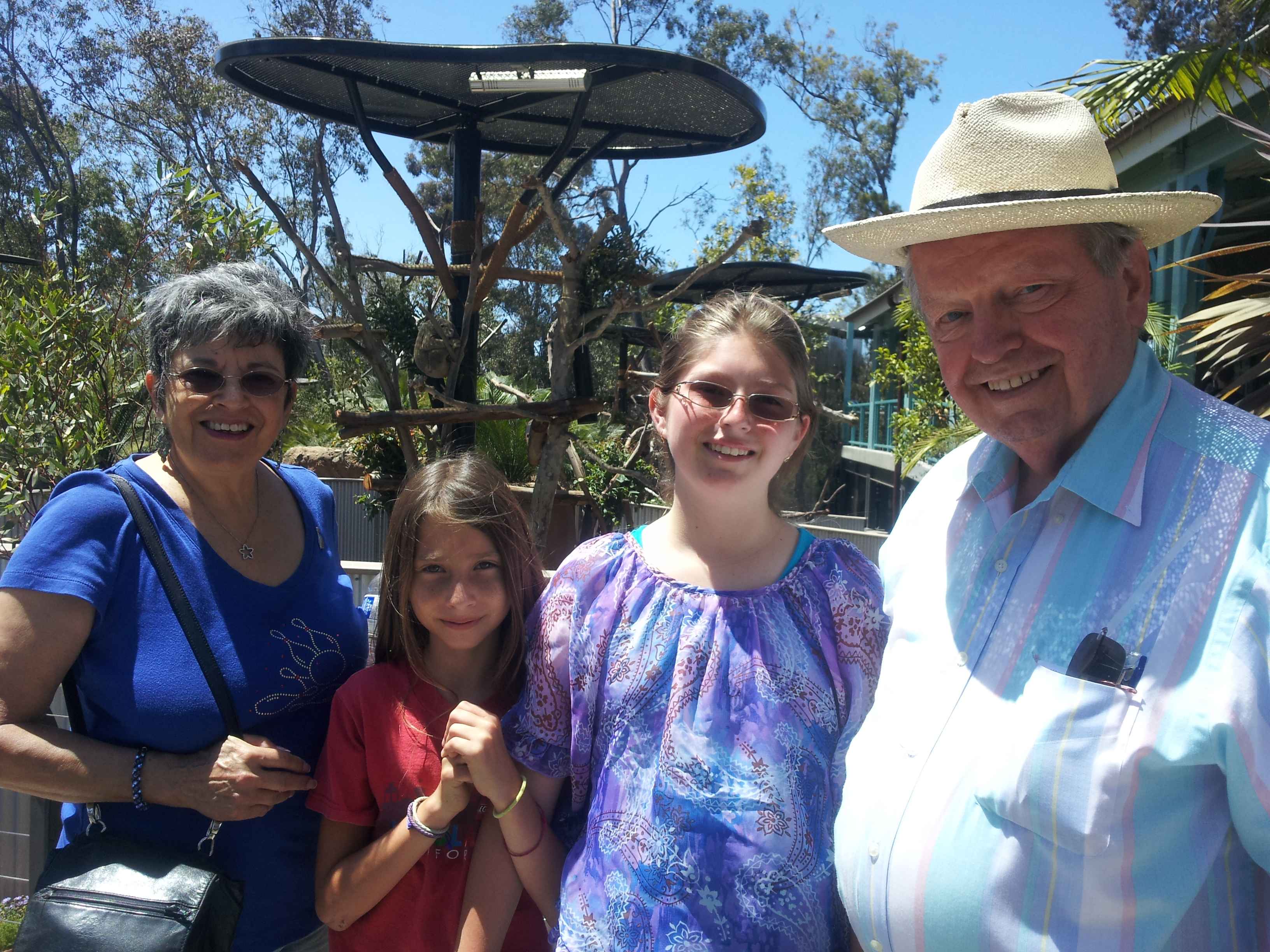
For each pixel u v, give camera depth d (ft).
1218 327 13.17
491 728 5.78
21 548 5.92
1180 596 4.39
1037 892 4.49
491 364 37.17
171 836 6.22
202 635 6.18
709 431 5.61
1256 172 26.66
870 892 5.05
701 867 5.10
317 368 8.22
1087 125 5.06
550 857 5.88
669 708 5.42
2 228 68.23
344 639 6.95
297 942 6.65
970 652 5.04
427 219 14.78
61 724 11.46
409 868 5.98
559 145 14.76
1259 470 4.40
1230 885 4.43
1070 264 4.90
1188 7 64.39
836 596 5.72
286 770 6.11
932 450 28.35
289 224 14.40
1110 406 4.98
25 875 12.05
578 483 18.74
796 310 24.81
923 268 5.32
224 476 6.51
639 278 14.89
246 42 12.15
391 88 13.88
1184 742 4.19
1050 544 4.95
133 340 15.78
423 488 6.37
